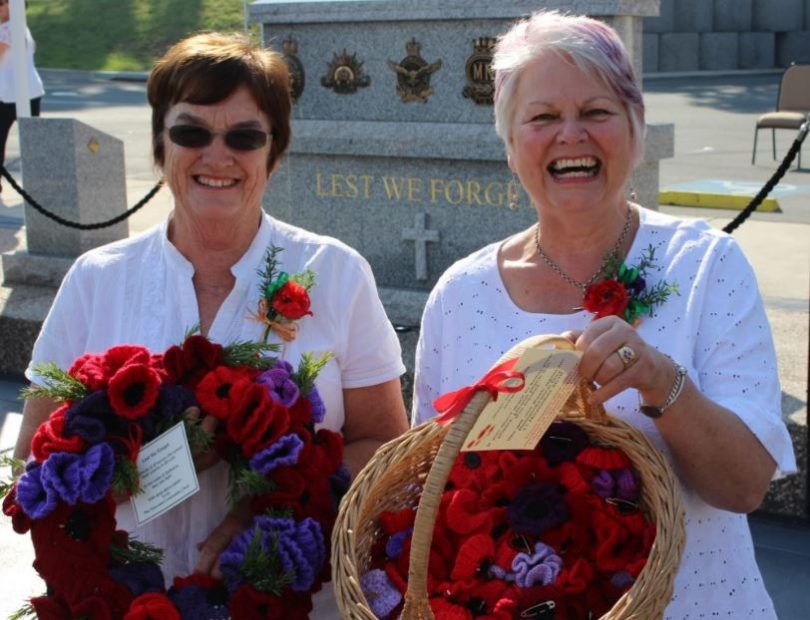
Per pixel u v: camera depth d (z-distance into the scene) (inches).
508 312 107.4
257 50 112.7
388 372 117.6
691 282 100.4
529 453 98.0
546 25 101.5
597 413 94.9
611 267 103.3
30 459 105.7
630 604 81.4
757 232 419.2
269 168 115.6
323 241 117.3
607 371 86.7
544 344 85.7
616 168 101.0
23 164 337.4
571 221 103.1
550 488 94.4
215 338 112.7
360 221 298.8
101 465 96.1
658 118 818.8
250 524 103.1
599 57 98.8
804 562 195.2
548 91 99.9
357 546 95.2
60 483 95.6
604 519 92.2
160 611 94.0
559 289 106.2
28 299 314.3
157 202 490.9
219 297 115.5
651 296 99.9
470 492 97.0
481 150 273.1
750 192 504.1
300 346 113.2
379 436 118.3
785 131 737.0
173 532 107.3
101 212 342.0
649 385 88.2
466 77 276.1
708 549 98.8
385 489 97.8
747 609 99.8
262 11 295.4
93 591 96.0
